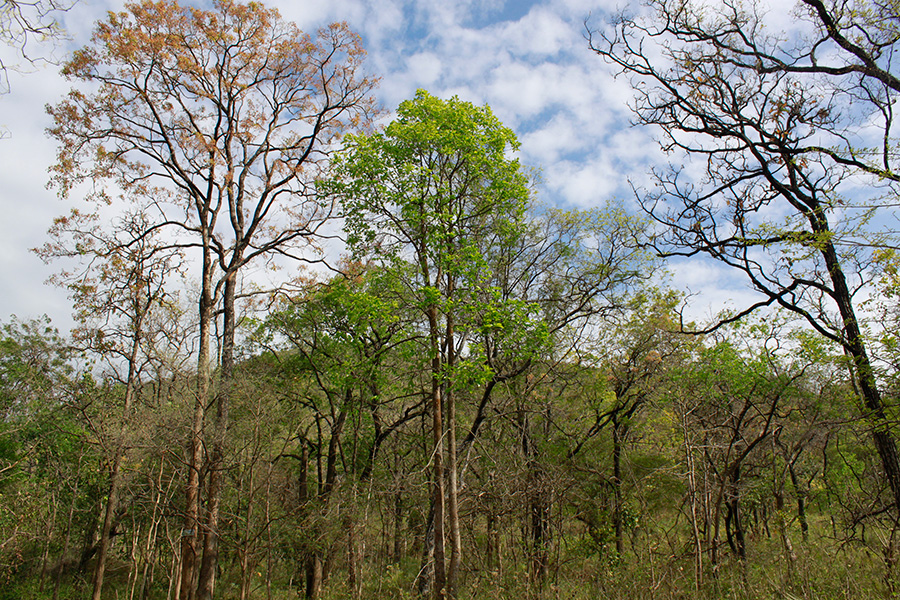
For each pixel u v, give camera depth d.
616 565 12.73
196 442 15.70
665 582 10.48
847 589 9.67
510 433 19.39
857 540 11.79
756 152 13.50
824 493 16.47
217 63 19.91
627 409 19.08
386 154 15.32
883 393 11.44
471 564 13.94
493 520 15.02
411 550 24.58
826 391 13.91
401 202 14.77
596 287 19.19
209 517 15.43
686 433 11.59
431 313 14.88
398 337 15.00
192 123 20.08
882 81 11.45
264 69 20.89
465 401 18.59
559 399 20.14
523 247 19.80
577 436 19.20
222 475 15.88
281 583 19.59
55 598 19.39
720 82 13.83
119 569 22.56
